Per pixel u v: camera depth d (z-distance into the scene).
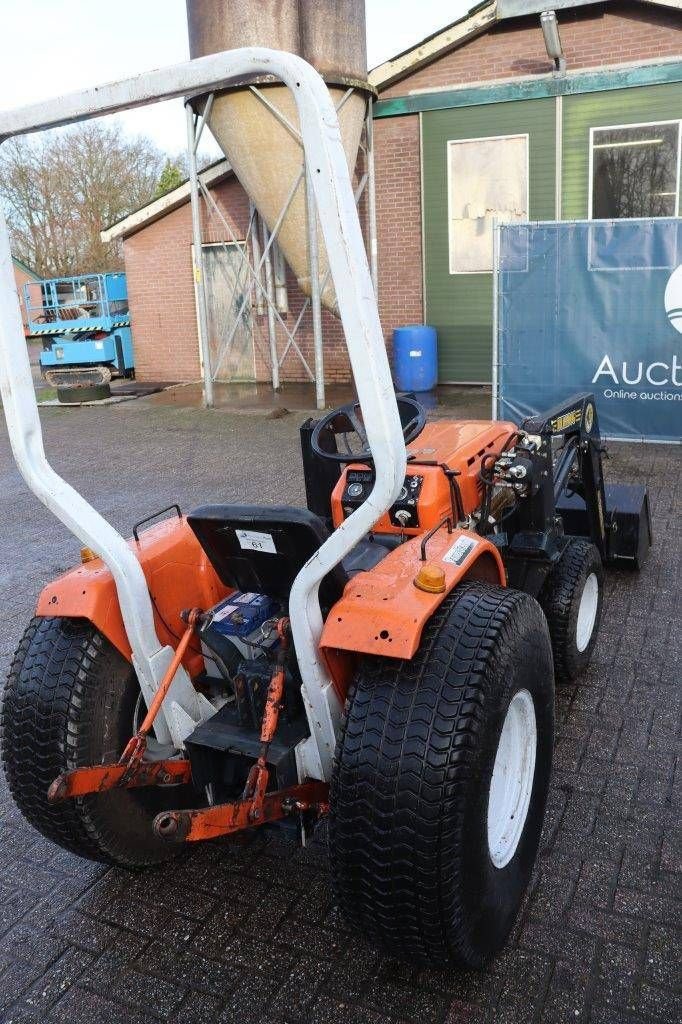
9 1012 2.38
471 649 2.17
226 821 2.10
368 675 2.18
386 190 12.18
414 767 2.04
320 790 2.45
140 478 8.35
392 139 11.94
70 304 15.07
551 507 3.60
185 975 2.47
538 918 2.58
